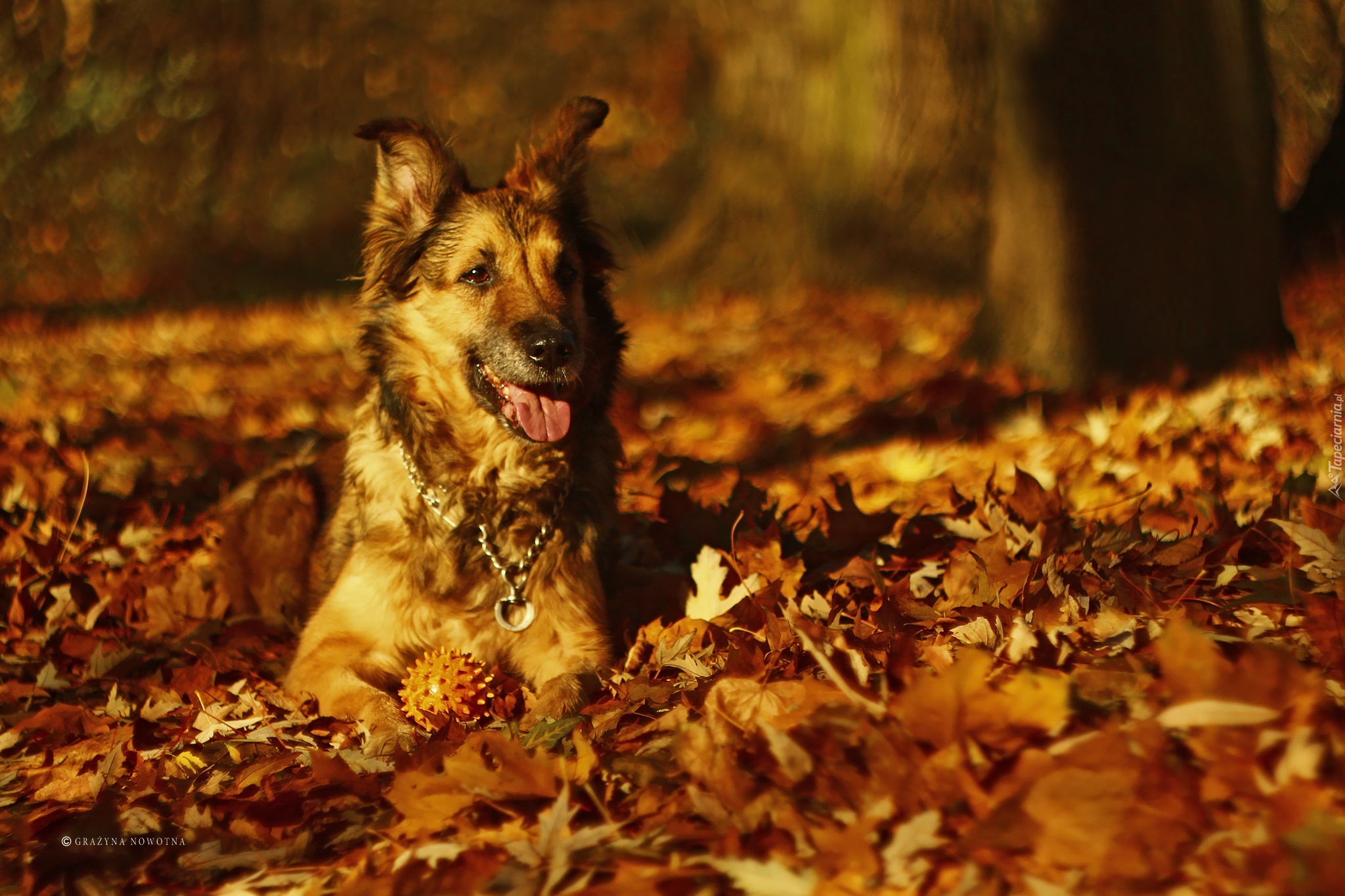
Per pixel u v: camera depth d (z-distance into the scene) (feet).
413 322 16.66
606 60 106.83
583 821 10.06
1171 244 30.32
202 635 18.02
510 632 15.93
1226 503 17.72
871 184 59.26
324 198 90.94
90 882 10.29
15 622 18.75
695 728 9.96
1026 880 7.83
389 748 12.60
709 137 104.68
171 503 25.89
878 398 35.73
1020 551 15.52
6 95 78.59
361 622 15.89
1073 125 30.55
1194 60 29.84
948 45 57.72
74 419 36.88
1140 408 25.52
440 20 98.02
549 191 17.81
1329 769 8.21
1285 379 28.09
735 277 62.59
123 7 81.20
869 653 12.82
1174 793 8.31
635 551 20.04
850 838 8.34
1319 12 69.46
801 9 60.80
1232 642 10.78
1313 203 40.29
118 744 13.23
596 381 17.15
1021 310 32.30
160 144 84.89
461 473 15.96
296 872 10.24
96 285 80.48
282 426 36.55
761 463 29.68
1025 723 9.00
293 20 89.40
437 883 8.94
